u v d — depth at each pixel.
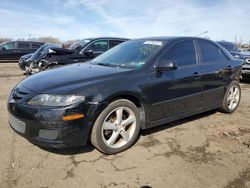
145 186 2.72
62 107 2.92
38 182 2.73
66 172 2.93
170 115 4.01
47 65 7.66
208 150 3.56
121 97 3.39
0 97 6.36
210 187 2.74
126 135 3.47
